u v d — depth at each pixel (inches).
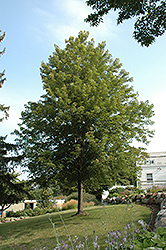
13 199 698.8
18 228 548.1
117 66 658.2
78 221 495.8
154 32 285.4
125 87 607.2
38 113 584.1
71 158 566.6
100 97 531.8
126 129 579.5
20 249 367.6
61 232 429.1
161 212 382.0
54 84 591.5
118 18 285.3
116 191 1032.2
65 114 534.9
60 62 641.6
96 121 554.6
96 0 275.7
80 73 613.6
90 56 625.3
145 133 609.0
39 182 567.5
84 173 563.2
